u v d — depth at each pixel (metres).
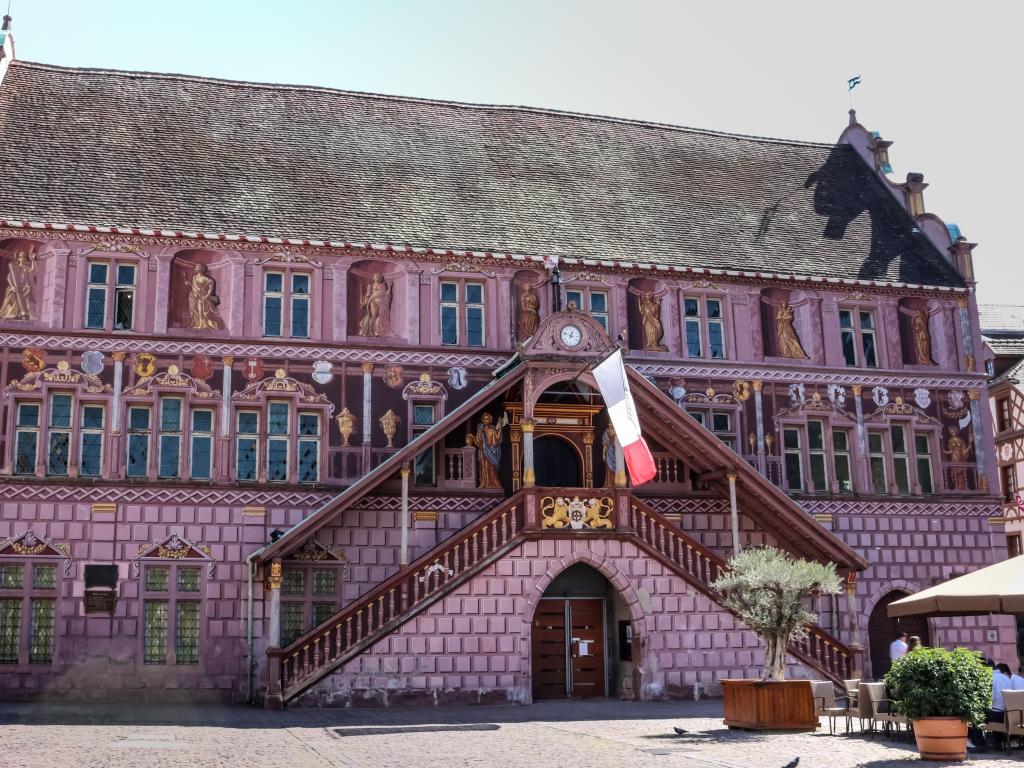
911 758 15.88
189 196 29.48
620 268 31.06
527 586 25.94
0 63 31.03
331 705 24.19
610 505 26.94
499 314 30.06
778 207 35.56
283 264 28.98
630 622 27.30
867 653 30.91
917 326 33.53
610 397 25.72
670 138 37.66
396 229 30.17
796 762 14.45
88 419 27.22
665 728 19.89
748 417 31.34
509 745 17.28
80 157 29.80
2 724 20.45
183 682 26.28
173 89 33.25
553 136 36.12
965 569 32.31
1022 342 46.94
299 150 32.41
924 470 32.81
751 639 27.05
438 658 25.05
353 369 28.78
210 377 27.91
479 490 28.78
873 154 38.22
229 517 27.30
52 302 27.28
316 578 27.47
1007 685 18.12
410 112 35.34
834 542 27.95
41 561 26.19
